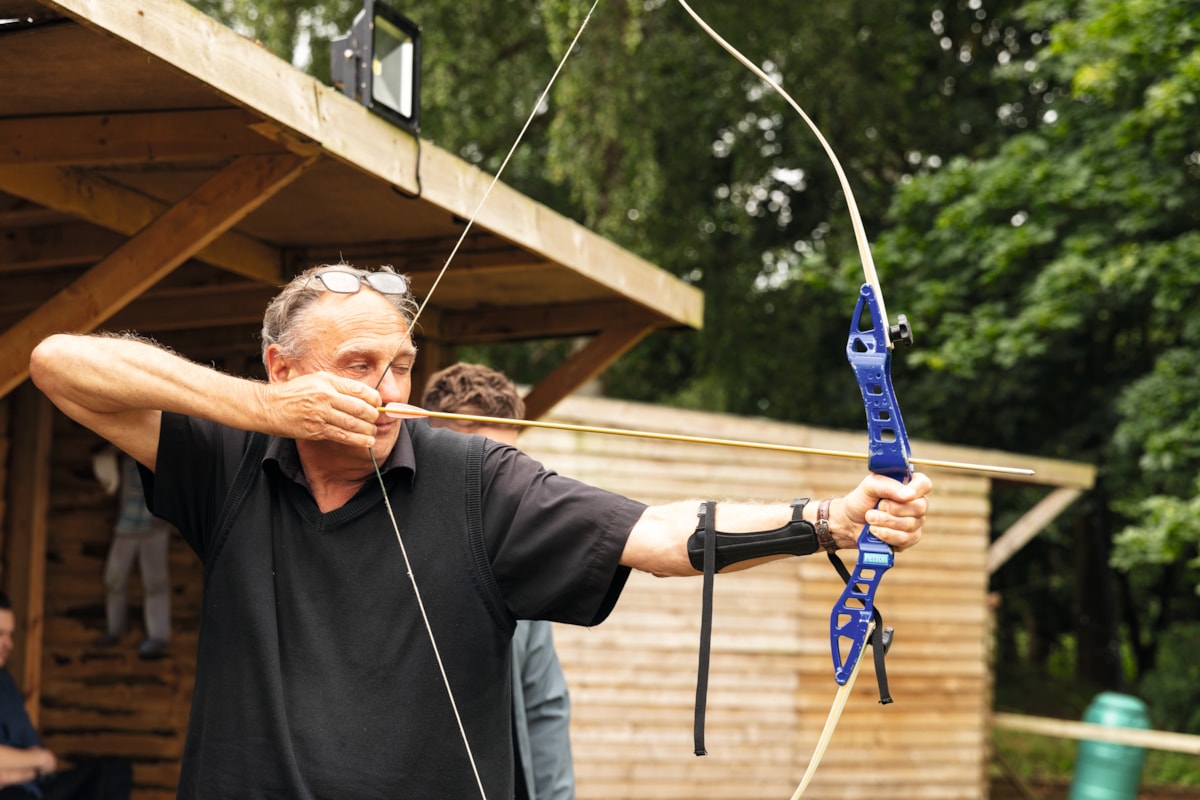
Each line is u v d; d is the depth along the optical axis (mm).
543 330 4555
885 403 1589
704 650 1603
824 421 13766
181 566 4605
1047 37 13375
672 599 6953
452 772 1642
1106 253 10211
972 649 7754
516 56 11992
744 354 13031
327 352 1689
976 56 14203
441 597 1664
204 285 3910
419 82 2971
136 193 3219
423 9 11141
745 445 1646
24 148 2629
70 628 4621
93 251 3385
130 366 1616
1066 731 7664
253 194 2586
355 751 1611
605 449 6734
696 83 12406
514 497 1691
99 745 4570
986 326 10641
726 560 1634
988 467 1579
